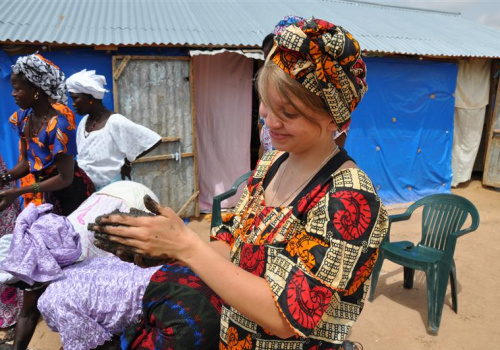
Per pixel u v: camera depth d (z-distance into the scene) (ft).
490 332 10.70
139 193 8.77
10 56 15.12
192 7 21.84
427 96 22.40
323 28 2.71
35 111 8.66
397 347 10.04
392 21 26.63
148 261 2.91
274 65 2.82
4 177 9.62
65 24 16.70
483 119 24.90
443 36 25.12
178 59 17.37
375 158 21.84
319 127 2.96
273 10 23.43
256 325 3.32
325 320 3.18
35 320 7.09
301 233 2.97
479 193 24.84
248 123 19.63
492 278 13.75
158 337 5.42
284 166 3.63
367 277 3.10
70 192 9.37
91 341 6.32
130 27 17.39
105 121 10.89
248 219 3.64
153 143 11.19
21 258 6.36
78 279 6.42
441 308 10.51
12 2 18.31
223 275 2.73
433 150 23.36
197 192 18.88
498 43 25.59
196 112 18.85
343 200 2.80
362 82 3.09
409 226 19.16
